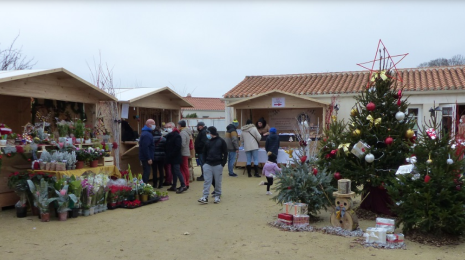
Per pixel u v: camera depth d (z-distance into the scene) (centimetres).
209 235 617
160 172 1075
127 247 555
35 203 715
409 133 687
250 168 1289
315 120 1550
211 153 866
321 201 688
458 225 551
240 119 1593
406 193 598
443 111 1388
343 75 1784
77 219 719
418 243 570
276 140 1141
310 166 742
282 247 554
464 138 673
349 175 703
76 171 800
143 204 848
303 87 1678
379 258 504
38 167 777
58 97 881
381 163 693
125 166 1120
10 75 775
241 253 529
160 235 616
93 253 528
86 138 950
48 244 567
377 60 747
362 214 736
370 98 730
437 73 1602
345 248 547
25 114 930
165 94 1257
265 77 1950
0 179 773
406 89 1420
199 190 1045
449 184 565
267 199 914
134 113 1270
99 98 1024
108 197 810
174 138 995
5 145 742
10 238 595
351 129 731
